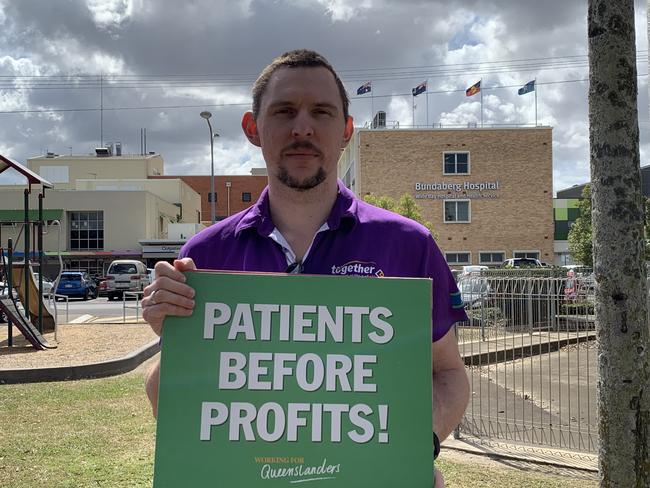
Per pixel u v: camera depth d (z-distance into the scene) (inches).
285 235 78.4
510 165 1668.3
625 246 114.8
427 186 1657.2
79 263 1723.7
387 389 67.8
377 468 66.4
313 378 67.6
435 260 77.9
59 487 164.7
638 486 115.0
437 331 77.1
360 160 1653.5
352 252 75.8
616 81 114.8
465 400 76.3
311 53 76.0
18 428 222.2
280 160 75.2
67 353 401.4
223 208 3191.4
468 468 189.8
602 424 118.8
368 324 69.0
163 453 66.0
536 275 608.7
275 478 66.0
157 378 75.6
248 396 67.2
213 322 68.5
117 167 2696.9
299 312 68.9
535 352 404.2
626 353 115.0
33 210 1716.3
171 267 69.3
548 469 189.6
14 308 430.6
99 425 226.2
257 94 77.9
